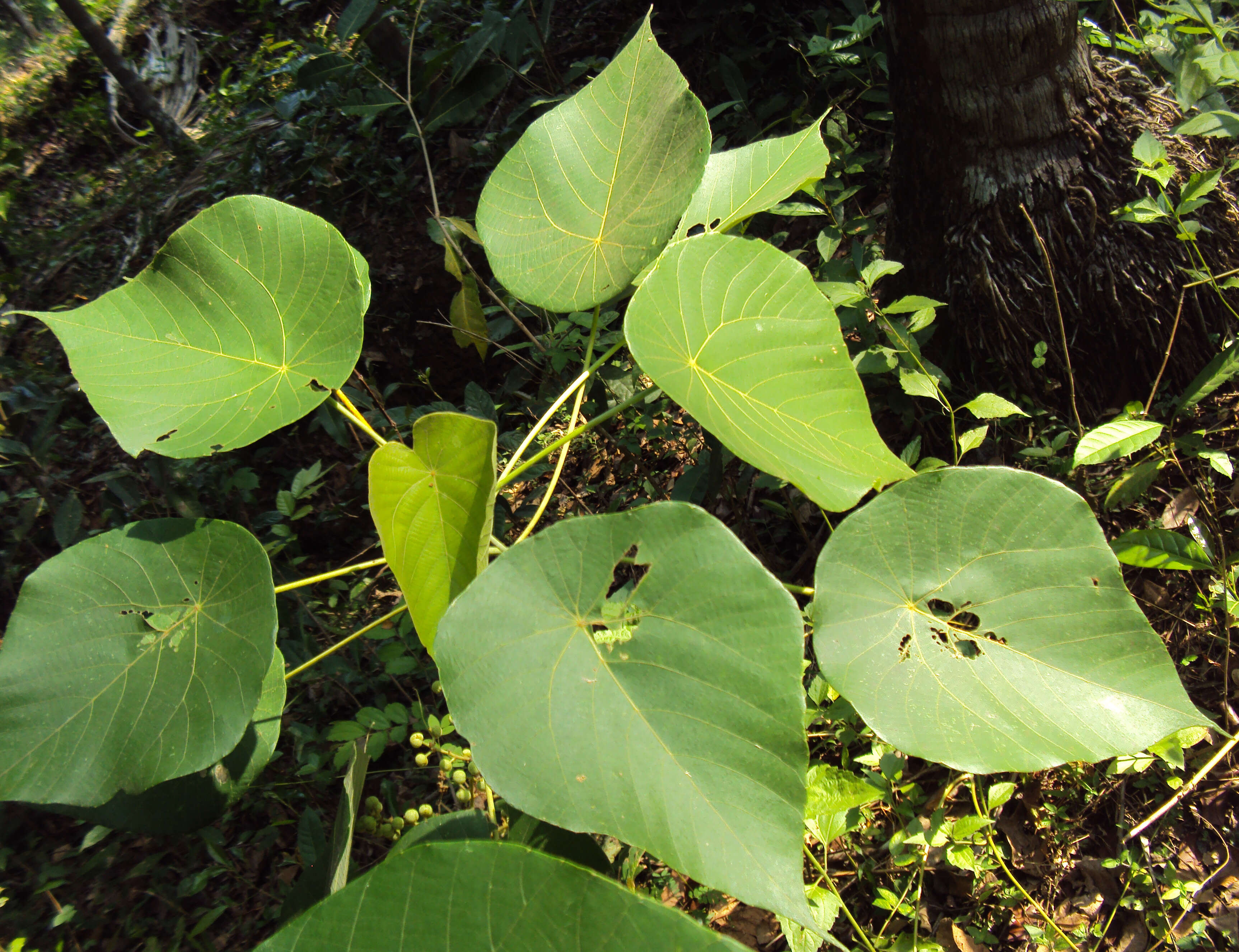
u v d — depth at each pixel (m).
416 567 0.68
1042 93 1.10
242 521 1.61
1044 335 1.19
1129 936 0.95
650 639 0.59
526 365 1.62
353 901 0.54
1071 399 1.17
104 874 1.25
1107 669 0.64
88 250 2.78
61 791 0.65
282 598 1.45
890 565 0.66
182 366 0.73
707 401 0.62
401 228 2.03
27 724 0.66
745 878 0.54
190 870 1.22
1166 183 1.05
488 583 0.60
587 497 1.48
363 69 1.97
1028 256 1.17
